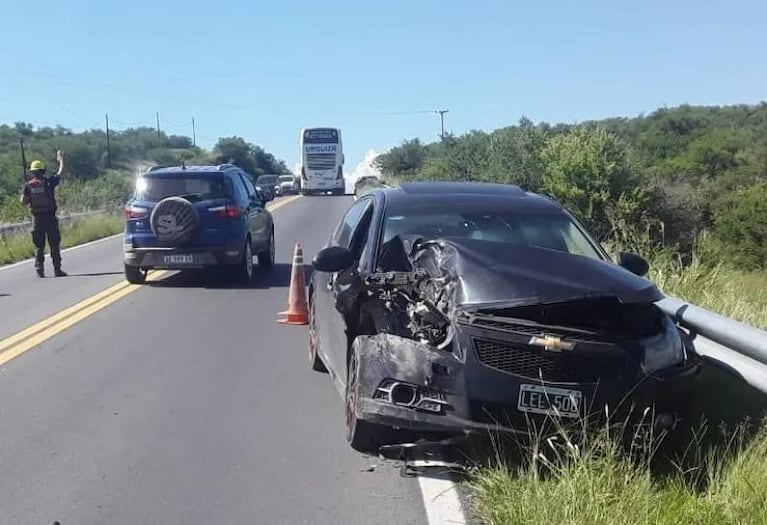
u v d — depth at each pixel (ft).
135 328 37.29
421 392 18.42
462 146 101.60
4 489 18.92
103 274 57.06
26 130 297.74
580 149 68.95
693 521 15.24
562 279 19.13
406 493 18.34
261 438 22.16
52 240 56.34
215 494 18.52
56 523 17.12
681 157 181.78
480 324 18.49
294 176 232.73
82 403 25.54
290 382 27.81
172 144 347.15
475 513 17.03
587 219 64.49
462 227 24.09
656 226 64.54
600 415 18.03
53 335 35.63
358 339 20.07
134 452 21.20
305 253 70.28
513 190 26.89
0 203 110.73
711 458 17.29
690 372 18.93
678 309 23.77
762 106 301.63
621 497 15.84
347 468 19.89
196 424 23.39
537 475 16.79
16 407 25.16
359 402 19.16
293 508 17.74
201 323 38.52
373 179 143.43
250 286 50.65
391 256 22.95
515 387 17.97
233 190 51.62
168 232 49.44
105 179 157.79
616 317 19.42
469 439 18.90
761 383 18.95
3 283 53.16
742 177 132.16
